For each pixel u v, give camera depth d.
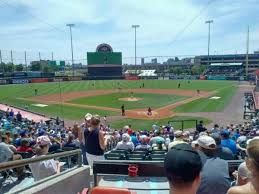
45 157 4.49
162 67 168.12
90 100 50.69
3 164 3.38
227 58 150.88
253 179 2.57
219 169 4.56
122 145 11.25
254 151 2.54
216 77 100.12
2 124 24.92
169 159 2.22
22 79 88.00
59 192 4.84
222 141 9.05
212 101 47.66
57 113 39.22
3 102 49.12
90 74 106.25
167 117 35.44
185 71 136.00
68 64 151.12
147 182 6.50
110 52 105.31
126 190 3.89
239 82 86.56
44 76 102.38
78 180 5.81
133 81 95.06
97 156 7.79
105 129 22.72
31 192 4.07
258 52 154.62
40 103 48.03
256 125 25.09
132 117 35.91
